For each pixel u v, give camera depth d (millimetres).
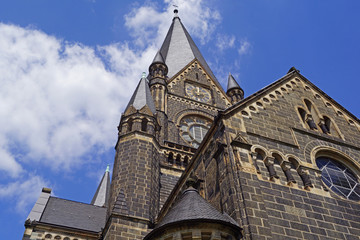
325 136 32281
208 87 66875
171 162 48375
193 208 22922
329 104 36688
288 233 22969
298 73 37781
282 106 33312
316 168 28594
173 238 21375
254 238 21531
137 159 38500
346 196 28312
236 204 23344
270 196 24703
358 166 30766
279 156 28062
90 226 40375
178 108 58906
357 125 35625
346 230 24984
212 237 20938
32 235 36125
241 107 30734
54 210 41844
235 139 27250
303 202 25422
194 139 55062
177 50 76125
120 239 30562
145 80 51656
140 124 42875
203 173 29984
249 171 25453
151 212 34500
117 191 35688
